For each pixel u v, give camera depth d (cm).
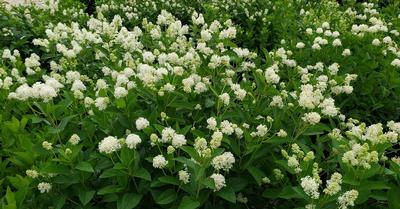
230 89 87
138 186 66
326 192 57
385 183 64
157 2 215
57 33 131
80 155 68
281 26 174
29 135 80
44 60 143
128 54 109
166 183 65
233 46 104
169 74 88
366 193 61
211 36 106
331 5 210
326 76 101
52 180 67
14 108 92
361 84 119
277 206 73
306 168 65
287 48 138
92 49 123
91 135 76
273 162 73
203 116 80
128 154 62
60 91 102
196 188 62
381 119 120
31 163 71
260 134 69
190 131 77
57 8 188
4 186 74
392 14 197
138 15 199
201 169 60
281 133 70
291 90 106
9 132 80
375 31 135
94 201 71
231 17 193
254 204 76
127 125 74
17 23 154
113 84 91
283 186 70
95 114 76
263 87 86
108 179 69
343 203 57
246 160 72
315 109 83
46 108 75
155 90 78
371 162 61
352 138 72
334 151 75
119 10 200
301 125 79
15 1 269
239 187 68
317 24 155
